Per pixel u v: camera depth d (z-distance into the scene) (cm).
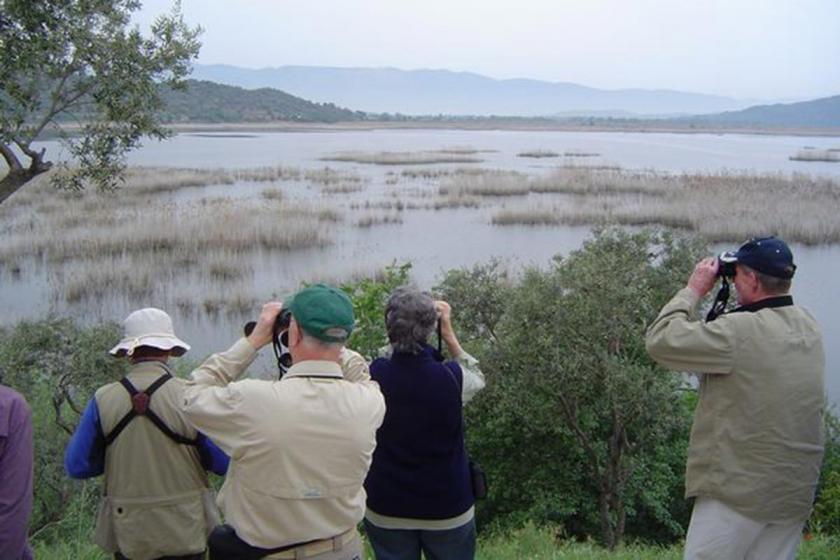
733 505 350
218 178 5722
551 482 1170
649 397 978
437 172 6575
